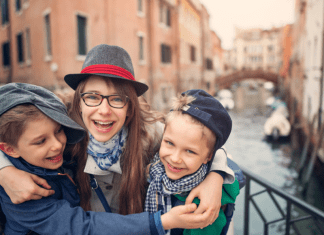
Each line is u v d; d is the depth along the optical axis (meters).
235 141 16.94
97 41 11.70
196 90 0.95
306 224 7.17
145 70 16.12
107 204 1.13
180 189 0.93
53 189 0.94
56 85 10.26
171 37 19.62
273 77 44.69
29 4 11.51
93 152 1.06
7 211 0.91
